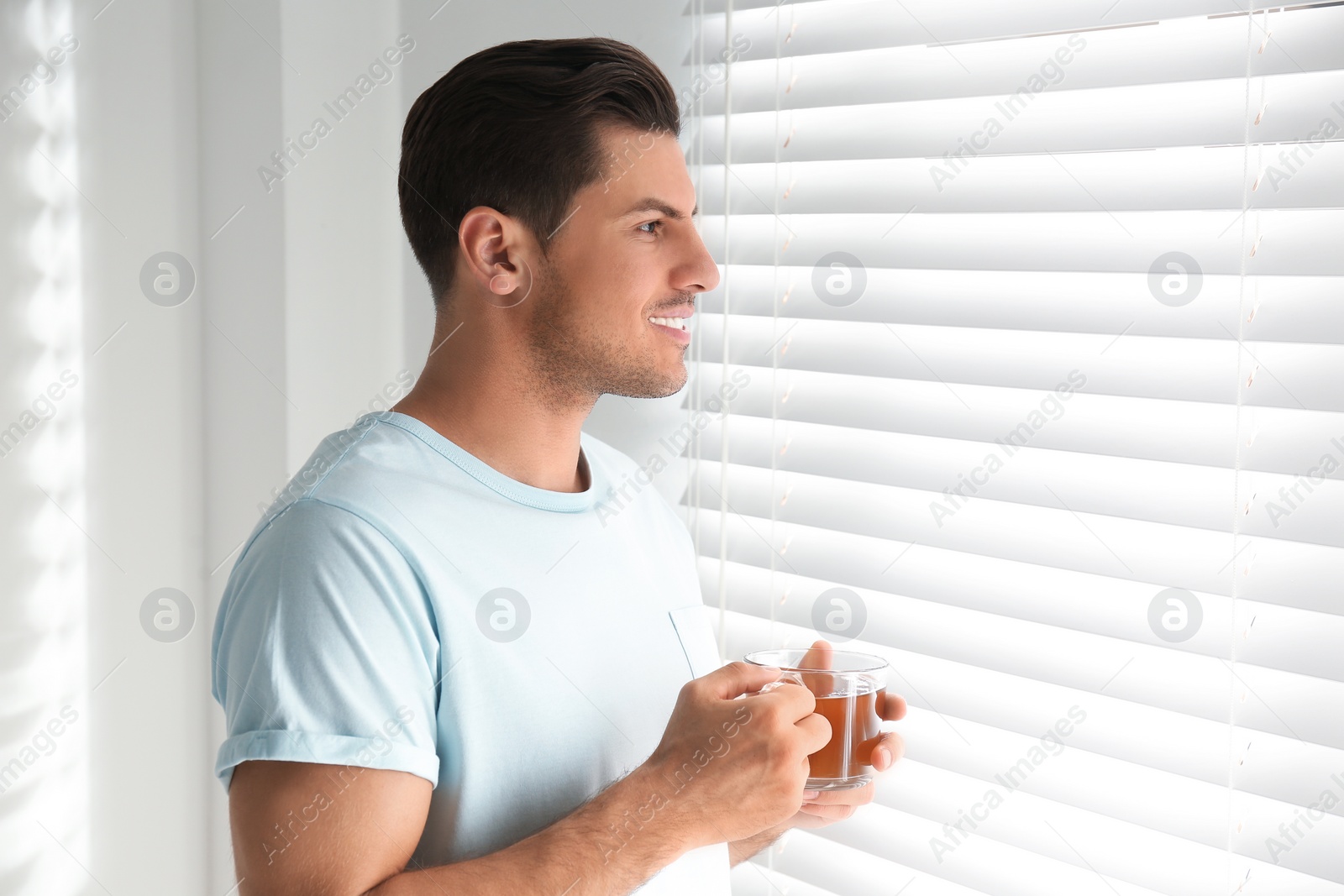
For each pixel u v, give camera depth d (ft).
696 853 3.06
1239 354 3.00
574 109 2.85
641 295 2.92
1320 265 2.85
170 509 5.30
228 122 5.03
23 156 4.61
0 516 4.64
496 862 2.44
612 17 4.25
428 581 2.65
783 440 3.97
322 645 2.45
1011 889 3.55
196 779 5.53
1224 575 3.06
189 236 5.23
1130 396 3.16
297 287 4.90
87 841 5.06
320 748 2.37
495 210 2.91
